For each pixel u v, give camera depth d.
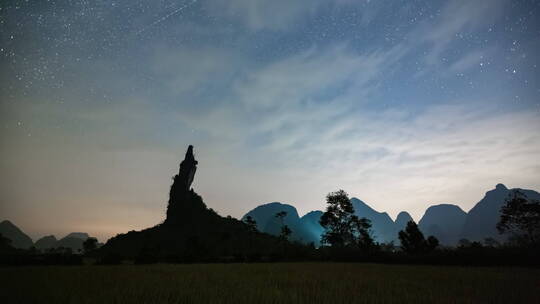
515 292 15.20
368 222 92.75
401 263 52.16
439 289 16.55
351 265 45.34
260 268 36.50
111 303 11.69
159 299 12.64
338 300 12.77
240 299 12.79
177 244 145.38
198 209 184.12
